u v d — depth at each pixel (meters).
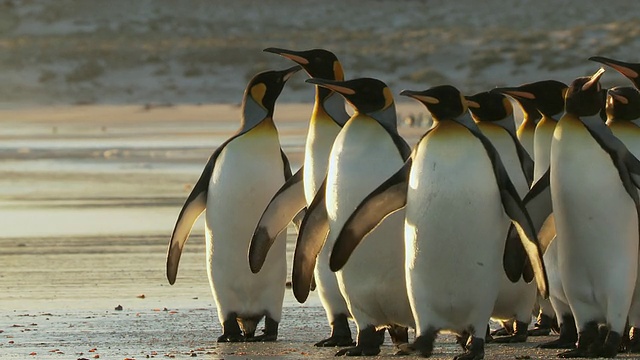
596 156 26.23
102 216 57.00
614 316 26.86
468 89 179.88
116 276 40.34
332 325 30.20
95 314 33.75
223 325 30.97
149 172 77.88
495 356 28.03
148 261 43.69
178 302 35.81
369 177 27.23
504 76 189.50
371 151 27.33
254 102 30.84
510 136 30.69
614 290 26.64
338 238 26.36
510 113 30.97
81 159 88.38
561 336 29.58
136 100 184.38
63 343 29.45
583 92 26.39
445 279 25.94
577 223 26.61
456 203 25.48
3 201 63.84
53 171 79.81
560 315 29.58
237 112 149.00
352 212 27.11
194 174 76.06
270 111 30.89
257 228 29.88
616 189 26.20
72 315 33.62
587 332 27.41
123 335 30.75
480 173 25.56
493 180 25.72
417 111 135.88
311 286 33.59
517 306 30.45
